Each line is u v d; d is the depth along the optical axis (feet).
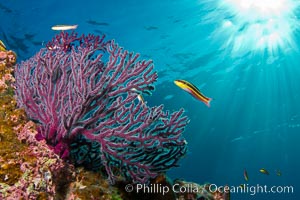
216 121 116.06
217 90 96.27
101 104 11.10
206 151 144.46
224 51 76.74
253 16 67.62
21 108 12.50
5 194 8.50
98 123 11.78
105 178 12.13
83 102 10.73
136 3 59.47
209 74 85.76
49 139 11.25
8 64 17.51
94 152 11.99
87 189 10.57
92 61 11.05
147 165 11.81
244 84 95.81
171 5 61.67
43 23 57.16
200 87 92.12
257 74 92.07
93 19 60.29
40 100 12.07
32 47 61.41
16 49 62.03
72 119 10.86
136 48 70.08
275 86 100.32
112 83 11.25
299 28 73.36
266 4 64.54
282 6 65.72
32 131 11.21
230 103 105.60
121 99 11.03
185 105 98.89
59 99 11.32
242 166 159.94
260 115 117.60
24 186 8.75
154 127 11.44
